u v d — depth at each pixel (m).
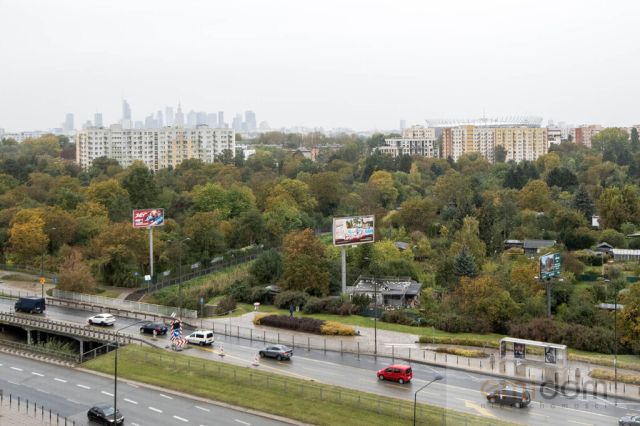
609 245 177.00
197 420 74.69
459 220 189.12
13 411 77.94
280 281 137.00
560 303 126.38
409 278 145.25
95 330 106.94
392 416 72.62
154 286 144.38
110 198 199.38
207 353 99.00
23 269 157.75
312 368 91.19
